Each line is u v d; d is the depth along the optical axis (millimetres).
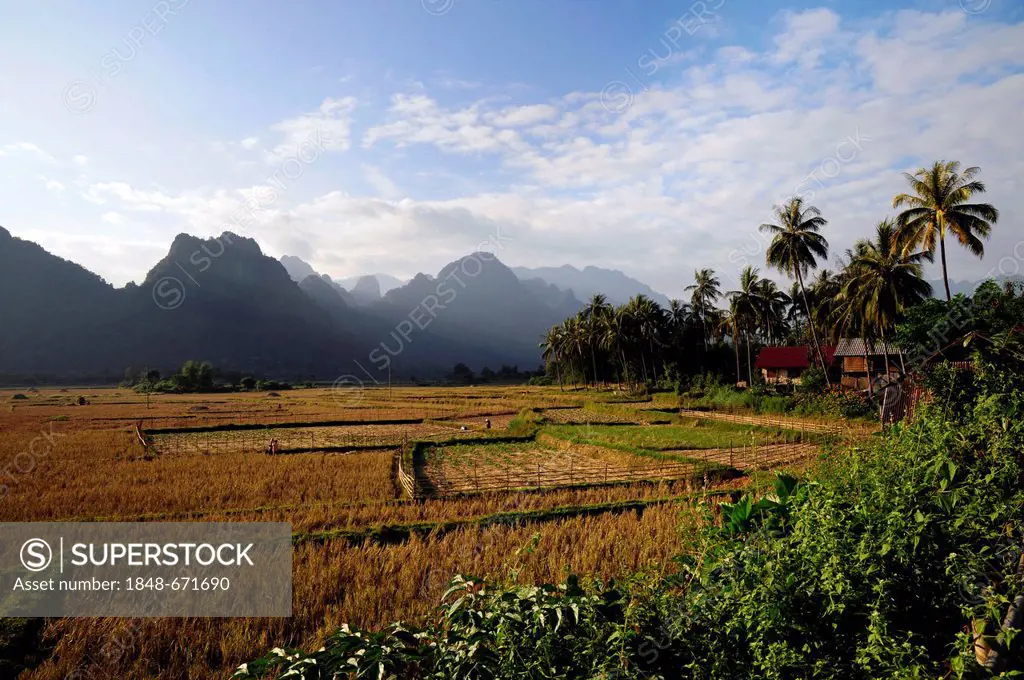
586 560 9820
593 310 81938
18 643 7543
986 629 3570
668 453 25391
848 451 6035
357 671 3855
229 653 7406
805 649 3730
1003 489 4570
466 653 3871
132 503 17328
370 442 35000
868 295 35719
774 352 59625
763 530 4891
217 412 59062
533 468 24688
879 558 4035
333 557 10789
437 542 11711
